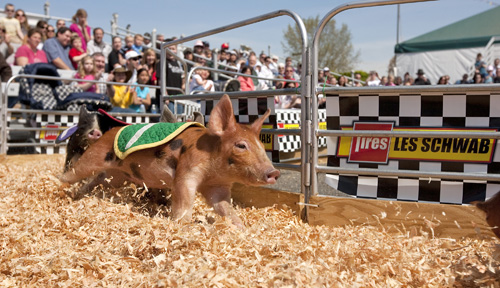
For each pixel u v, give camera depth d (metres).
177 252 3.28
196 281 2.81
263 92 5.14
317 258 3.29
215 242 3.41
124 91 10.86
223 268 3.06
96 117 5.39
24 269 3.17
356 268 3.20
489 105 4.13
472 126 4.20
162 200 5.03
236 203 5.40
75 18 13.85
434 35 23.64
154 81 11.80
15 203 4.85
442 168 4.33
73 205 4.63
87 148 5.27
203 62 13.40
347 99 4.59
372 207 4.47
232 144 3.99
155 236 3.55
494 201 2.99
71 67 12.34
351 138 4.62
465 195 4.27
